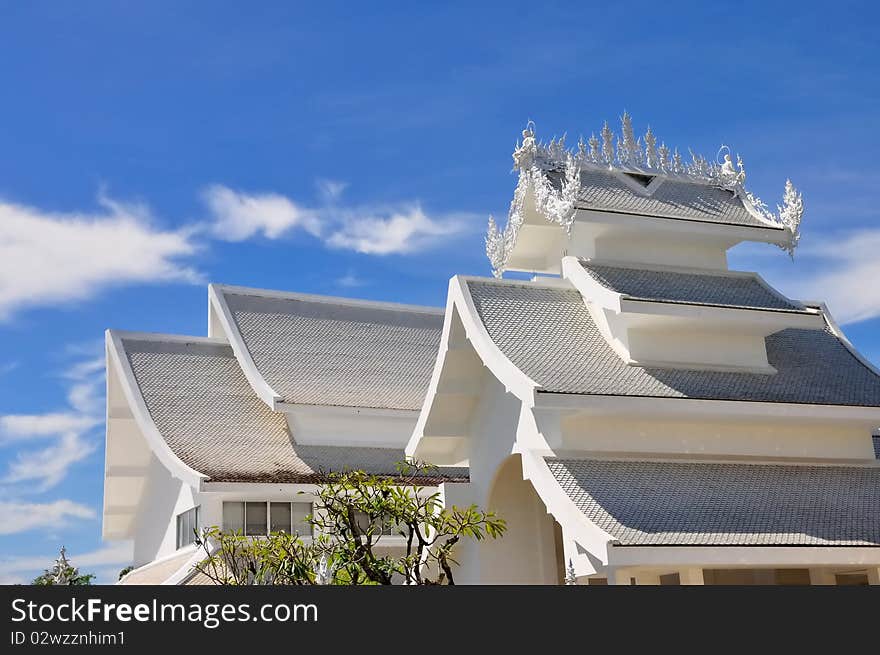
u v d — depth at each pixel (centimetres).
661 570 1541
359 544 1415
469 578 2016
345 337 3180
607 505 1545
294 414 2759
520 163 2041
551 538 2020
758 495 1648
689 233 1955
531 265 2233
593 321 1925
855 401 1825
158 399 2767
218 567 2277
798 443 1833
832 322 2153
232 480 2430
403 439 2891
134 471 3234
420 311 3425
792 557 1495
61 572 2602
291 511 2544
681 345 1855
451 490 2020
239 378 2966
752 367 1886
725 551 1461
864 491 1727
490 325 1844
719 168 2152
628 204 1989
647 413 1677
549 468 1616
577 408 1638
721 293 1930
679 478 1655
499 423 1945
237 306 3136
